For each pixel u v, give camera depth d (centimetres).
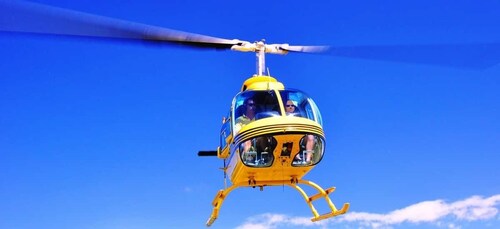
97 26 852
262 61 1530
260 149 1369
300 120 1343
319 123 1449
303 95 1470
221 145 1619
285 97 1442
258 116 1408
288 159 1378
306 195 1583
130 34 953
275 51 1543
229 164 1521
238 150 1381
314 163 1402
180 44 1202
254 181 1487
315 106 1468
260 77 1516
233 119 1444
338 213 1466
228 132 1520
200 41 1307
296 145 1348
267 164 1390
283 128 1318
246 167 1388
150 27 1019
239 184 1496
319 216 1544
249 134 1342
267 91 1454
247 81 1541
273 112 1409
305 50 1473
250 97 1445
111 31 905
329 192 1493
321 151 1393
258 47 1527
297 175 1468
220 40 1447
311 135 1350
